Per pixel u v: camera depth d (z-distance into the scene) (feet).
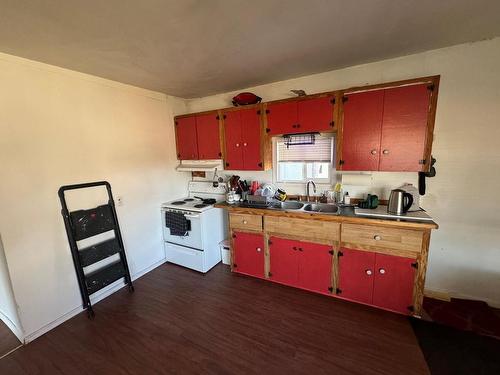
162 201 11.12
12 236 6.40
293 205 9.53
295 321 7.11
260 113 9.10
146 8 4.49
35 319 6.88
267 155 9.52
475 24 5.61
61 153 7.39
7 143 6.25
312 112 8.13
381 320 7.02
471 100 6.93
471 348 5.98
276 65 7.86
